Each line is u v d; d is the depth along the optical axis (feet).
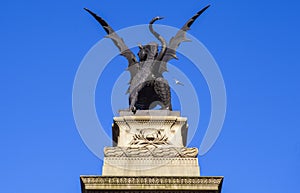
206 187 142.00
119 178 142.31
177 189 141.69
